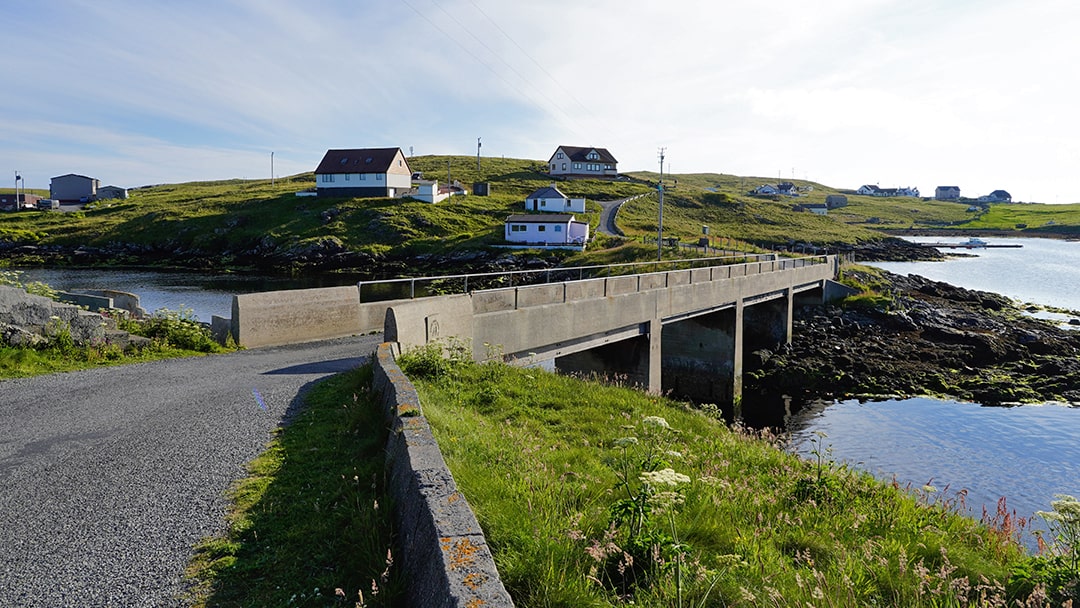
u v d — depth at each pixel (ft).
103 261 255.09
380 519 16.81
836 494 25.18
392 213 286.46
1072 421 77.46
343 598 14.34
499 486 19.67
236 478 21.56
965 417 79.41
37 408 30.60
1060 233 491.31
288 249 252.83
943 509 26.27
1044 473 61.98
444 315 47.85
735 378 94.07
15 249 266.16
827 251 285.43
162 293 168.45
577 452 27.02
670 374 98.43
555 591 13.87
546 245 239.30
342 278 215.10
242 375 39.63
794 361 105.50
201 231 282.97
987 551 21.89
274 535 17.49
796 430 75.77
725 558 16.94
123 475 21.81
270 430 27.20
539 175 456.86
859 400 88.33
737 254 168.04
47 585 14.99
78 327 43.75
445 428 25.29
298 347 52.80
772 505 23.04
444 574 12.14
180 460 23.29
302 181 478.59
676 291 80.23
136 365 42.16
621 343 77.15
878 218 553.64
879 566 18.16
